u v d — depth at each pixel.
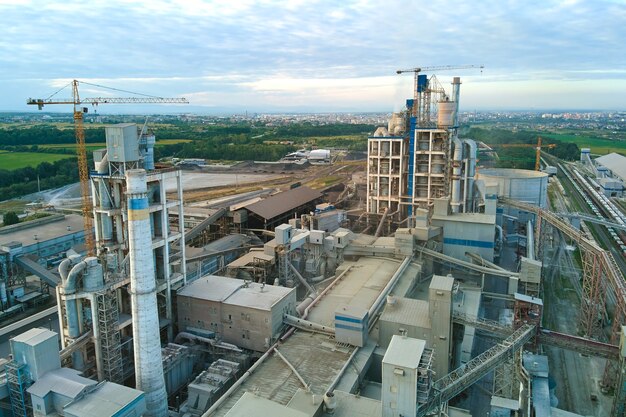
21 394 57.25
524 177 169.00
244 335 77.19
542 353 84.88
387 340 72.69
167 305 81.31
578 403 71.44
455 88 137.12
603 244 155.25
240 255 124.50
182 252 85.88
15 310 106.62
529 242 127.62
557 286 117.44
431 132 138.50
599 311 95.44
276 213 154.50
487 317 99.62
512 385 65.38
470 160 138.62
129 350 75.62
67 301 67.31
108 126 72.44
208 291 82.12
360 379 65.69
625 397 62.09
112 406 53.22
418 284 102.94
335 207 178.38
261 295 80.06
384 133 150.12
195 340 78.62
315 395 55.91
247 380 64.38
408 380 48.47
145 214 60.06
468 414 59.09
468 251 113.12
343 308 74.62
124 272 74.75
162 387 62.72
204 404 63.00
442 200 118.00
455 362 74.19
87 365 69.12
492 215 119.25
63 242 138.75
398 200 148.25
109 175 74.69
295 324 78.38
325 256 112.88
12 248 110.56
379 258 110.19
